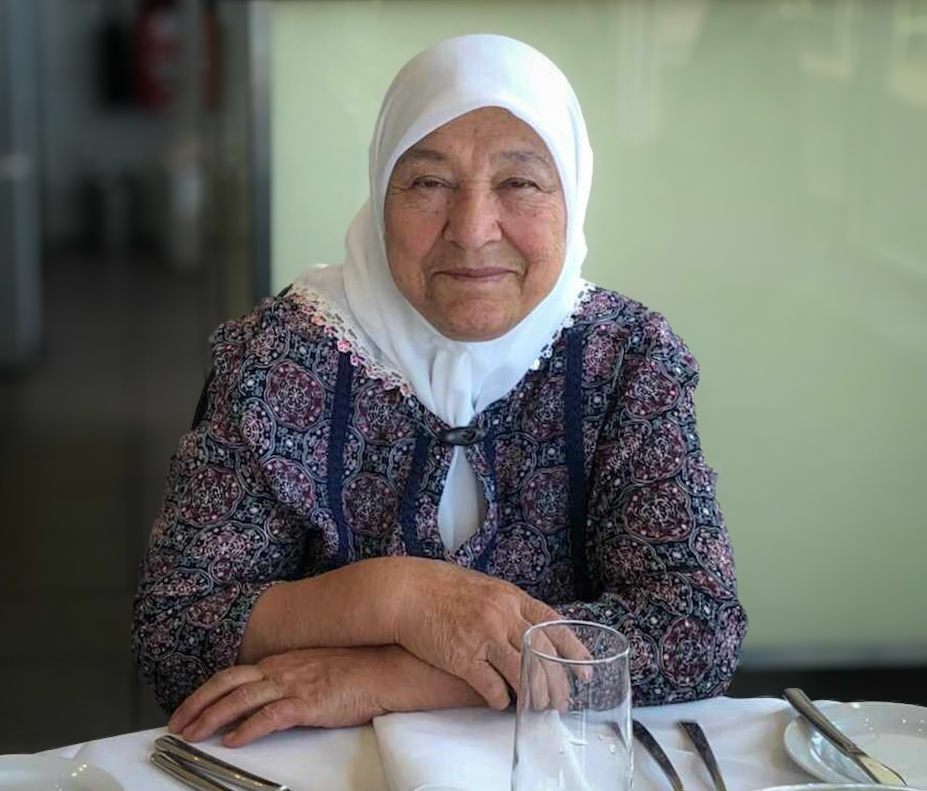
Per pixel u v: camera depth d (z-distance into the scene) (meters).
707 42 2.54
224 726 1.31
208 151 4.92
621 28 2.52
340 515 1.52
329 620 1.36
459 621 1.31
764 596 2.77
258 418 1.49
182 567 1.47
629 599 1.43
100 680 3.33
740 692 2.78
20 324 6.21
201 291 8.20
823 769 1.21
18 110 6.00
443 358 1.49
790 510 2.74
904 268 2.64
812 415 2.70
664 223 2.60
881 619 2.79
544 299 1.46
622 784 1.00
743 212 2.61
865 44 2.56
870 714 1.31
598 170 2.57
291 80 2.48
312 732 1.30
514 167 1.42
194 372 6.32
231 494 1.50
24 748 2.97
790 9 2.53
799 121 2.57
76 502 4.65
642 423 1.50
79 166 9.82
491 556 1.52
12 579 3.99
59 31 9.57
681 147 2.57
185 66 9.66
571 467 1.52
